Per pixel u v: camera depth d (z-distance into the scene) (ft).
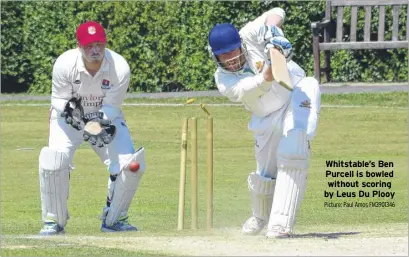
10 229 128.98
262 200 113.60
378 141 220.84
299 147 105.91
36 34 325.62
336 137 226.79
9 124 260.42
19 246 100.63
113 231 125.08
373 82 309.22
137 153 124.16
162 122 257.34
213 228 124.88
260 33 107.04
